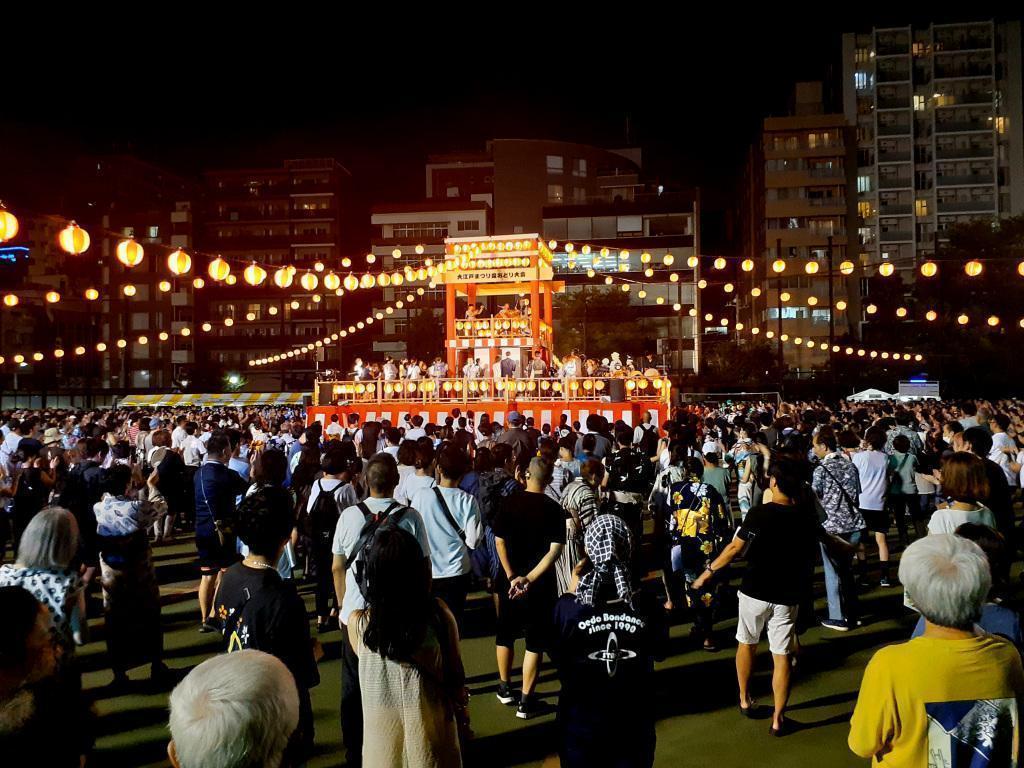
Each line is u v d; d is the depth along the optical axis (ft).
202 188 254.27
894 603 28.60
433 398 80.33
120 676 20.84
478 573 24.81
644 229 204.64
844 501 25.80
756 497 30.86
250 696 5.86
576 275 203.21
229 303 224.94
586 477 21.89
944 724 8.21
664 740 17.43
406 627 10.05
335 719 19.08
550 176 237.86
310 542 26.86
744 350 175.11
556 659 11.44
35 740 7.58
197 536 25.71
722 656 23.35
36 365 184.55
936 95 229.86
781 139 217.15
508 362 83.82
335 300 223.10
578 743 11.00
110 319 210.38
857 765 15.98
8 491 32.45
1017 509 49.11
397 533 10.46
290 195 228.22
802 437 33.81
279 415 79.66
